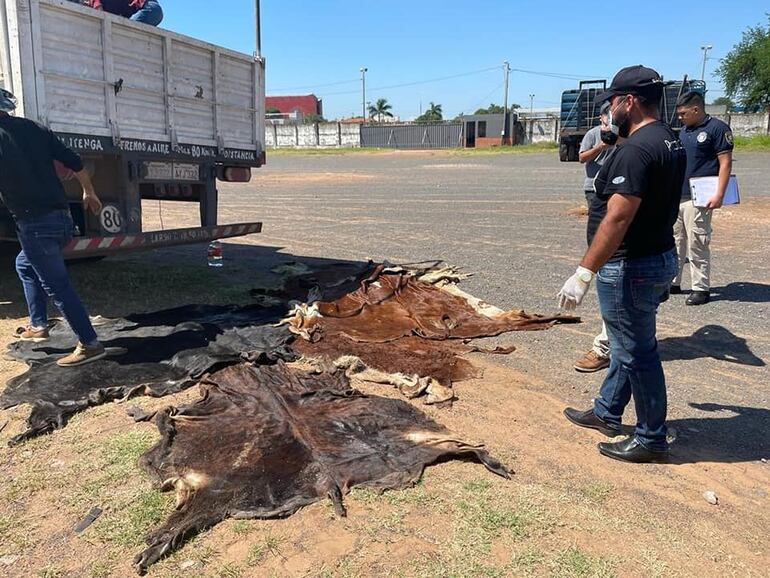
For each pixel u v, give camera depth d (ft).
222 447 11.29
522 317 19.85
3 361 15.49
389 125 192.85
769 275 25.38
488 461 11.07
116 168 19.65
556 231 36.96
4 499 9.96
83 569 8.47
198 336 17.12
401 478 10.50
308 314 19.43
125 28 19.01
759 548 9.19
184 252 30.27
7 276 23.76
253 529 9.21
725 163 19.72
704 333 18.61
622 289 10.84
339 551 8.79
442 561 8.63
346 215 45.24
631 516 9.84
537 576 8.39
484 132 196.24
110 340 16.67
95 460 11.02
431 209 48.21
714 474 11.18
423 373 15.31
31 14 16.14
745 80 159.84
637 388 11.16
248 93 25.17
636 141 10.09
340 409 12.97
